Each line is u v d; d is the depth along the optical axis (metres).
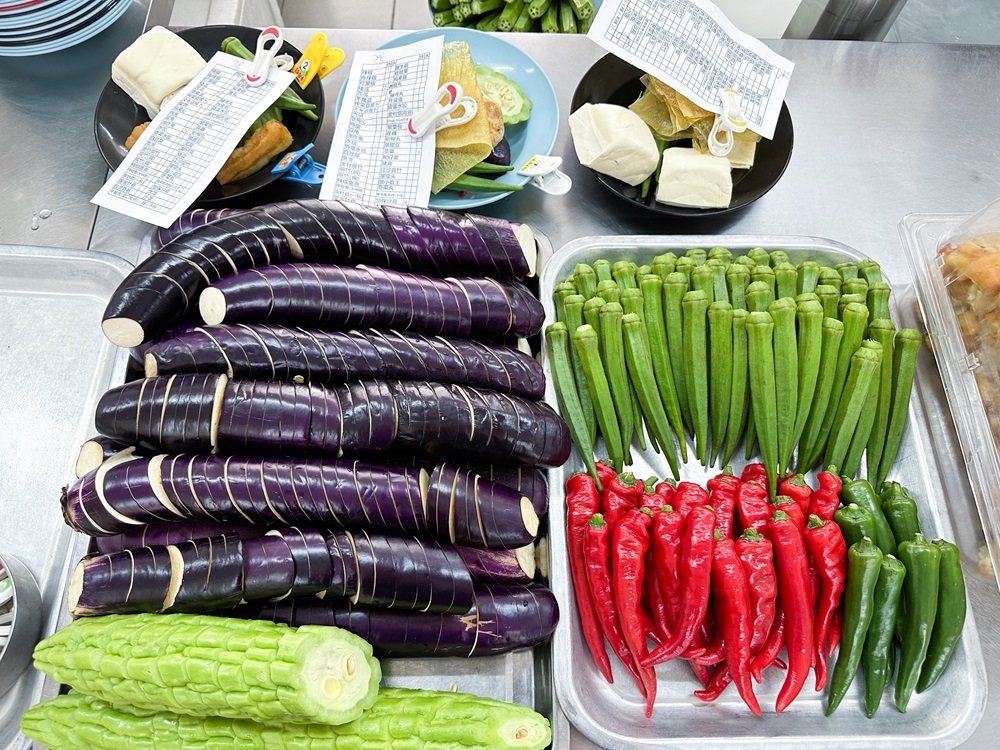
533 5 2.16
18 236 1.51
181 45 1.51
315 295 1.10
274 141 1.45
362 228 1.19
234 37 1.66
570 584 1.18
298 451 1.03
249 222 1.14
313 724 0.90
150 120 1.57
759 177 1.56
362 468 1.02
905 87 1.80
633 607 1.10
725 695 1.16
